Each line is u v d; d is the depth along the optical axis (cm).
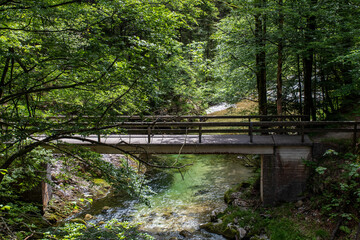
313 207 916
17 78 562
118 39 539
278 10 1011
